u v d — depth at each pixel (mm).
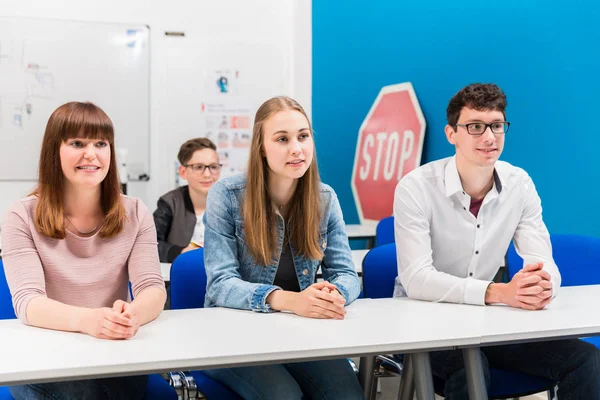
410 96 4121
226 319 1713
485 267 2225
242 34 5355
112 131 1778
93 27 4961
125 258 1854
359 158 4684
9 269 1712
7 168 4832
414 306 1886
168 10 5156
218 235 1942
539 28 3117
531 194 2219
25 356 1369
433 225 2172
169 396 1770
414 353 1568
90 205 1809
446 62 3814
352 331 1575
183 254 2201
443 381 1992
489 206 2158
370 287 2301
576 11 2895
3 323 1671
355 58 4766
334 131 5090
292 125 1848
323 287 1755
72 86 4938
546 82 3094
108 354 1384
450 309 1836
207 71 5270
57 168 1741
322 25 5164
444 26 3820
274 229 1955
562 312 1786
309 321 1687
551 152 3090
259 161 1910
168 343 1471
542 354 1932
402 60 4242
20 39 4797
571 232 2992
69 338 1519
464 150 2062
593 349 1886
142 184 5164
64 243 1778
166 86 5168
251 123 5387
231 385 1779
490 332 1564
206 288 1971
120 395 1646
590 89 2834
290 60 5512
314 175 1963
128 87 5074
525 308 1821
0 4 4750
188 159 3502
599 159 2803
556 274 2059
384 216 4398
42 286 1703
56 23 4871
